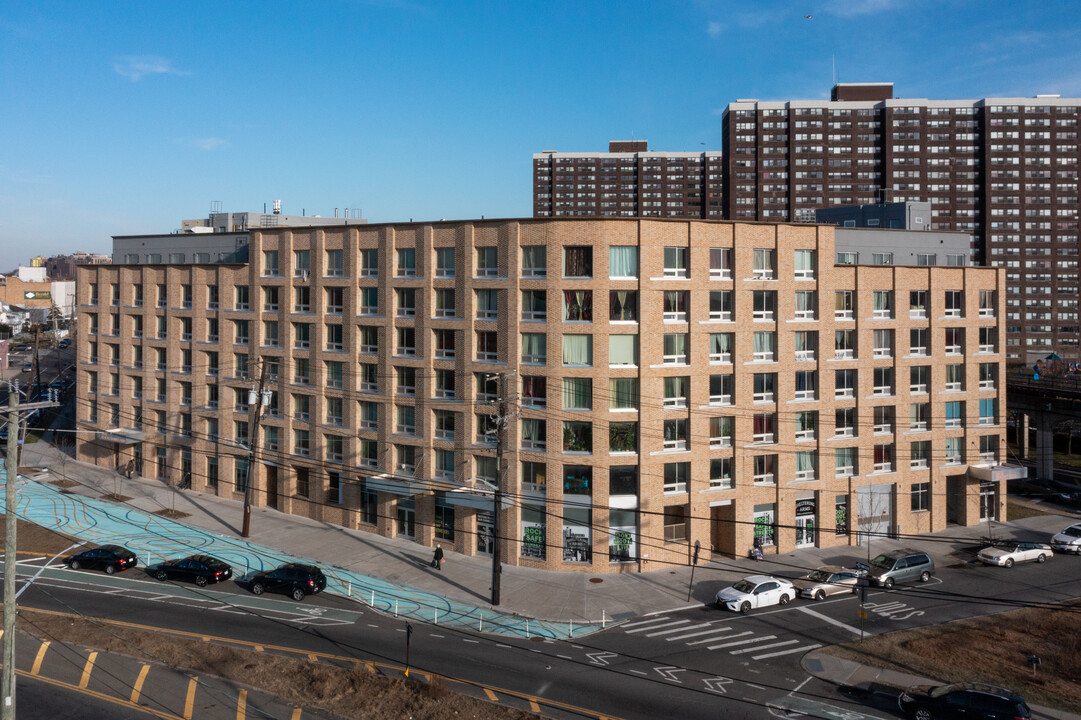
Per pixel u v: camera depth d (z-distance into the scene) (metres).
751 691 32.03
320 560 50.22
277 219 83.12
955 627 40.12
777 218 150.88
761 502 52.84
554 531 48.97
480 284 50.84
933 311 57.84
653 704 30.52
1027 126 145.12
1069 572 49.78
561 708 29.88
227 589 44.81
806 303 54.12
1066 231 145.00
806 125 150.50
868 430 55.94
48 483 68.81
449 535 53.00
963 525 60.31
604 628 39.81
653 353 49.06
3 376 110.12
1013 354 145.88
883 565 47.94
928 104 147.38
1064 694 32.16
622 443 48.84
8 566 23.56
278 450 61.66
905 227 69.75
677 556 50.41
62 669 32.88
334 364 58.50
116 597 42.75
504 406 45.53
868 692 32.12
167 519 58.81
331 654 35.06
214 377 65.88
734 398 51.66
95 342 76.38
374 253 56.31
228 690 31.00
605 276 48.25
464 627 39.56
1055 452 99.75
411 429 54.56
